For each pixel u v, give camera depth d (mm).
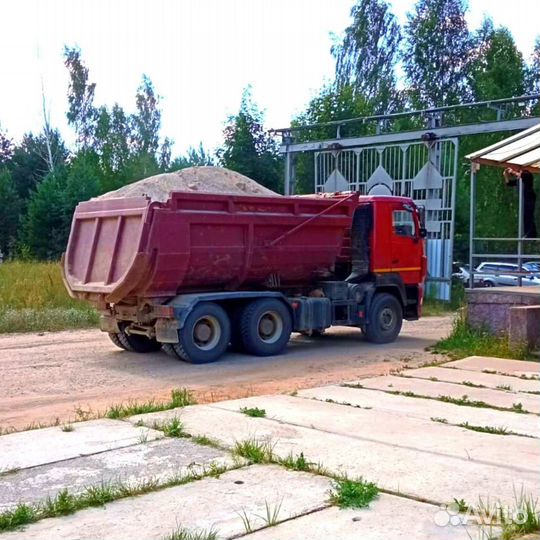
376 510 5023
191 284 12156
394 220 14688
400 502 5176
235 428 7172
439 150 22500
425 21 47156
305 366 11859
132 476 5715
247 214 12320
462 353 12797
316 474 5766
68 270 12766
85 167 39375
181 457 6219
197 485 5520
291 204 12953
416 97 46688
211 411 7934
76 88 56594
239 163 37156
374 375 11008
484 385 9641
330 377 10898
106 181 47188
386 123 30656
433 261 22766
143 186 15094
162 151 61562
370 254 14305
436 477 5711
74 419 8070
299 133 37969
